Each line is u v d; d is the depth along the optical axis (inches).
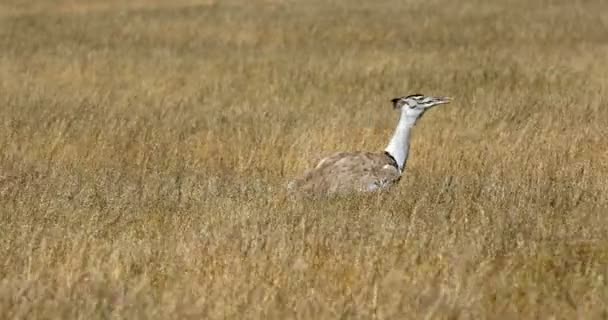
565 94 2319.1
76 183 1477.6
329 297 980.6
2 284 995.9
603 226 1190.3
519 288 1003.9
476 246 1115.3
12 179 1508.4
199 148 1825.8
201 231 1182.9
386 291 985.5
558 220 1230.3
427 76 2652.6
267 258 1088.8
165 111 2187.5
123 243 1151.0
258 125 2017.7
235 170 1662.2
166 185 1476.4
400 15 4165.8
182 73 2763.3
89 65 2886.3
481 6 4500.5
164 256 1104.2
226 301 962.7
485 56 3004.4
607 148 1772.9
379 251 1108.5
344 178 1424.7
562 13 4170.8
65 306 941.2
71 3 5068.9
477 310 944.9
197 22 3973.9
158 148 1800.0
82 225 1221.7
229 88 2517.2
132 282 1016.9
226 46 3339.1
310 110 2208.4
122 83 2603.3
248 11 4429.1
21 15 4473.4
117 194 1400.1
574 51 3097.9
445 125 2016.5
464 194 1369.3
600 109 2142.0
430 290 968.3
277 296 971.9
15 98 2326.5
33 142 1819.6
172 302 952.3
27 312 929.5
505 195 1358.3
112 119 2046.0
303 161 1674.5
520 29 3649.1
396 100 1512.1
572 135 1850.4
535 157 1688.0
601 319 935.0
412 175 1557.6
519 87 2484.0
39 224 1227.2
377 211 1273.4
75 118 2042.3
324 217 1248.8
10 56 3075.8
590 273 1046.4
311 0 4909.0
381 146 1845.5
